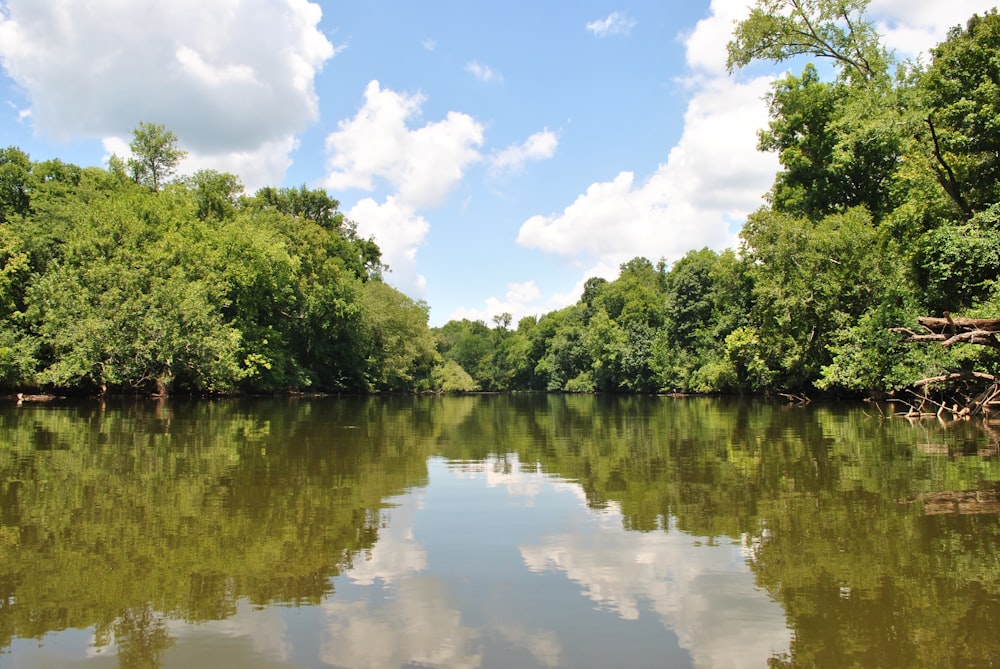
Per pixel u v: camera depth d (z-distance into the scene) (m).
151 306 30.67
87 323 28.69
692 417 24.95
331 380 54.69
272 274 40.78
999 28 21.22
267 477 9.86
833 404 31.67
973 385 22.58
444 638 4.10
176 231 36.12
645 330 70.25
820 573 5.38
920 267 23.64
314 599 4.80
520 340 115.19
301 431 17.53
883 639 4.07
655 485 9.53
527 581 5.24
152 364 30.97
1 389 28.84
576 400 51.94
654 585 5.14
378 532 6.76
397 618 4.45
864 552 5.93
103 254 31.52
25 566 5.46
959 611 4.51
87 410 23.56
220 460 11.54
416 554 5.99
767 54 24.12
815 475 10.11
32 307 29.84
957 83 21.69
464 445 15.16
